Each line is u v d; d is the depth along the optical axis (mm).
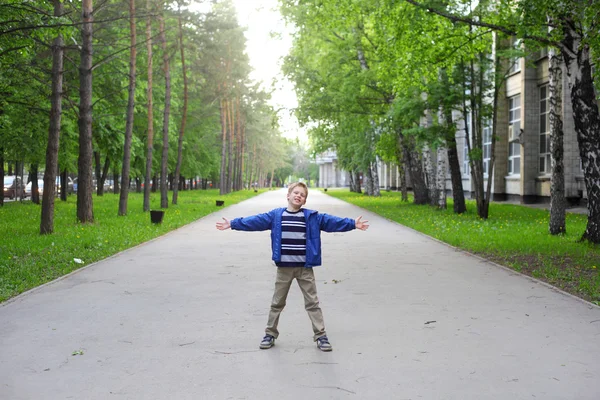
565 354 5312
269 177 148125
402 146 35531
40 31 13023
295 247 5566
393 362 5105
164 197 31578
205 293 8383
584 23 12461
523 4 12852
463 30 15328
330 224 5645
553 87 16125
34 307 7418
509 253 12492
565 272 9836
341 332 6160
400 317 6836
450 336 5973
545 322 6555
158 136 43625
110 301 7809
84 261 11484
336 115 33969
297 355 5332
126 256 12594
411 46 15461
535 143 35125
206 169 62500
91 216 19984
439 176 29219
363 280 9445
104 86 24984
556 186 16109
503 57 22812
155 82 37219
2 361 5160
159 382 4605
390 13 15352
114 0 23594
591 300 7727
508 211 27344
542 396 4258
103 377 4727
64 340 5859
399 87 17766
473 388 4434
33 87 19875
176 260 11953
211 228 19797
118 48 24375
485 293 8312
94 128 26656
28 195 47375
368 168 51938
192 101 47812
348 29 31359
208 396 4293
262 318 6828
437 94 22922
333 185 155875
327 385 4523
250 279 9617
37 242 14000
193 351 5473
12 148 25922
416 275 9953
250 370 4902
